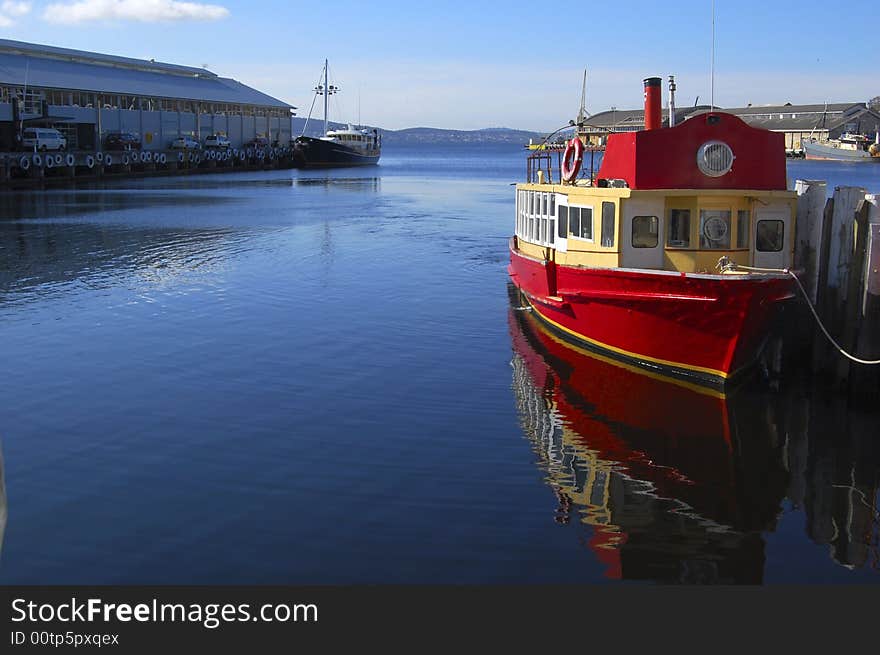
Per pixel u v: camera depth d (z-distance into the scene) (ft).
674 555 37.83
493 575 35.78
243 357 66.23
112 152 319.06
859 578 36.37
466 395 58.13
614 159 63.87
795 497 43.86
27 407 54.34
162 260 114.52
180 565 35.91
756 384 61.52
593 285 63.21
